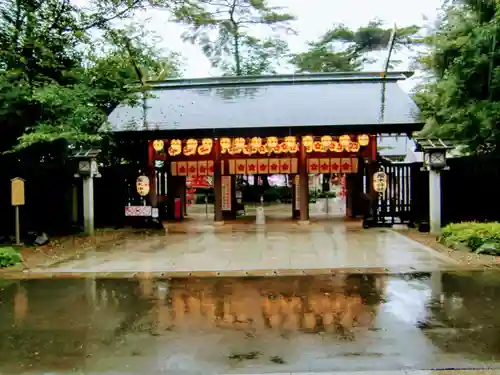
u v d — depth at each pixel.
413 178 17.92
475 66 14.63
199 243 14.50
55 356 5.68
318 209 27.30
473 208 16.56
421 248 12.84
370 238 14.90
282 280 9.50
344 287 8.84
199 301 8.06
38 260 11.91
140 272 10.41
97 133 16.20
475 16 15.69
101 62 17.17
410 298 7.99
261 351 5.74
